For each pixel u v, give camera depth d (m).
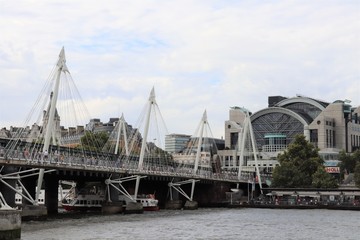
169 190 145.12
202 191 162.62
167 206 142.75
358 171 184.12
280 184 179.00
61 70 98.00
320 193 157.12
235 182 167.75
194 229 82.50
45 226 80.44
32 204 94.12
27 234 68.94
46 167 90.12
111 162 118.19
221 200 163.88
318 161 192.00
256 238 72.31
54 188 114.25
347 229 85.00
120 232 75.31
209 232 78.62
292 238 72.75
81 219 96.12
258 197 166.88
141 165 124.19
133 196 126.94
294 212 129.12
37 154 91.75
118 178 118.06
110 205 116.00
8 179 86.50
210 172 160.88
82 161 103.44
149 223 90.94
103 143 194.38
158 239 69.06
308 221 100.25
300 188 168.12
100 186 139.62
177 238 70.62
